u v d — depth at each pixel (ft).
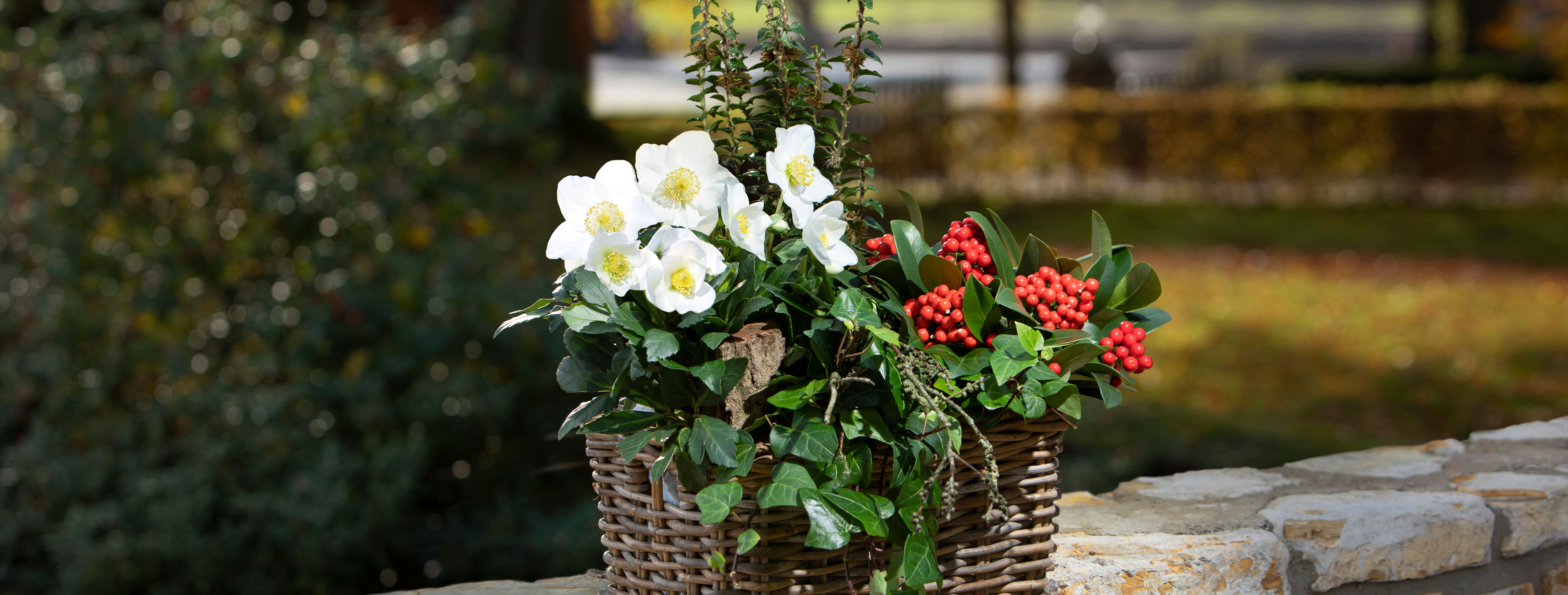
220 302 13.21
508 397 12.81
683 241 4.09
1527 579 7.00
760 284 4.31
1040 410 4.48
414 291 12.78
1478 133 33.24
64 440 12.55
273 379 13.05
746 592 4.56
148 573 11.51
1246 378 19.06
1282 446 14.97
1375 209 33.88
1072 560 5.98
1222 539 6.29
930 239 31.35
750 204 4.47
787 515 4.42
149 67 12.95
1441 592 6.73
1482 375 18.57
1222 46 55.52
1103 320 5.08
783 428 4.27
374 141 13.21
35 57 12.62
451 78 13.76
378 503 11.84
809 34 102.27
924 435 4.41
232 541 11.53
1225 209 34.94
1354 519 6.46
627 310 4.14
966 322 4.68
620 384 4.20
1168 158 36.22
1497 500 6.84
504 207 14.74
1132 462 14.44
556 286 4.50
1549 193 33.22
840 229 4.45
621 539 4.77
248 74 12.97
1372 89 36.47
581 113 38.81
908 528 4.43
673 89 76.07
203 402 12.29
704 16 4.71
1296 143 34.81
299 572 11.89
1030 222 33.94
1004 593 5.07
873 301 4.61
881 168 35.76
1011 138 36.81
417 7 23.34
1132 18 126.82
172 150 12.75
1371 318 22.65
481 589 6.61
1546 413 16.55
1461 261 27.81
